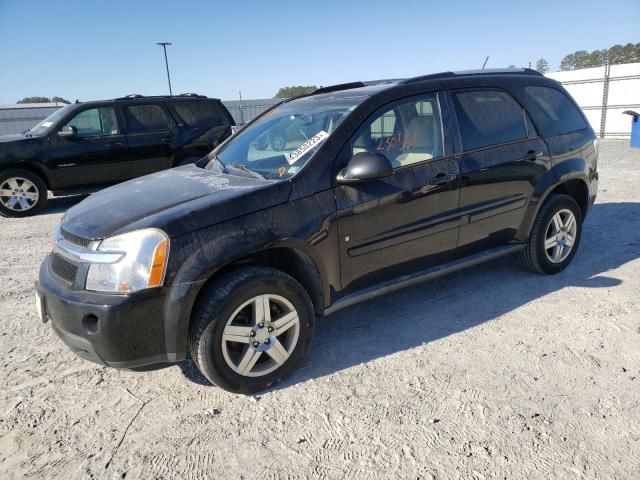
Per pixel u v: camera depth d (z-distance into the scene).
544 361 3.16
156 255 2.63
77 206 3.44
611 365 3.08
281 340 3.12
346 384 3.03
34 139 8.48
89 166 8.91
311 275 3.19
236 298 2.78
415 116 3.63
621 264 4.76
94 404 2.96
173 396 3.02
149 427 2.73
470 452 2.40
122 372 3.31
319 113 3.64
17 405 2.97
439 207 3.64
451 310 3.96
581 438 2.46
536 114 4.33
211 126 10.05
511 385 2.92
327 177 3.18
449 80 3.88
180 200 2.99
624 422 2.56
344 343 3.54
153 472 2.40
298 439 2.57
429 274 3.75
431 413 2.71
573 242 4.61
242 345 2.96
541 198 4.25
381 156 3.06
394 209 3.41
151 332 2.68
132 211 2.94
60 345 3.74
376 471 2.32
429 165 3.59
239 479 2.33
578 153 4.54
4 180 8.36
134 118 9.27
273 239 2.92
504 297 4.14
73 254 2.81
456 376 3.05
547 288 4.28
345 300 3.36
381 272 3.49
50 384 3.20
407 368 3.17
